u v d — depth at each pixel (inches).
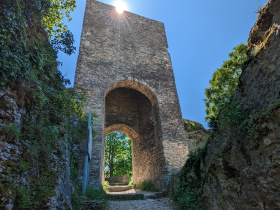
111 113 498.0
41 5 179.0
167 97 415.5
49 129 146.9
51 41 200.7
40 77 156.8
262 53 160.4
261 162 127.2
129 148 850.8
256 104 153.2
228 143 159.8
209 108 527.5
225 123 169.9
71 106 203.0
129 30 482.9
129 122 503.8
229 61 524.1
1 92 106.0
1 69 106.7
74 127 294.2
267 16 171.9
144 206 231.8
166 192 287.3
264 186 124.2
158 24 541.0
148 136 435.2
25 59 129.3
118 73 398.0
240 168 145.2
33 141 124.4
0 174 89.9
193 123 462.9
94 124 322.7
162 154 354.0
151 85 416.5
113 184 613.6
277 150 117.0
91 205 186.1
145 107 474.0
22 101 121.6
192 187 220.1
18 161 104.3
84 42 409.4
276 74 141.2
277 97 130.6
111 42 437.7
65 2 254.8
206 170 189.5
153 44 489.4
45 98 148.5
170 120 389.4
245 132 143.6
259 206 129.1
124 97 532.7
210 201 177.8
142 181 441.7
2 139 99.3
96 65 387.5
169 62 476.4
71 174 222.8
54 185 125.5
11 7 125.5
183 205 206.5
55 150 149.9
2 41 110.0
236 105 164.4
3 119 103.0
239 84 187.9
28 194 101.1
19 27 130.4
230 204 153.8
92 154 298.0
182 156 358.9
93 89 355.9
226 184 157.1
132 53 443.8
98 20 458.6
